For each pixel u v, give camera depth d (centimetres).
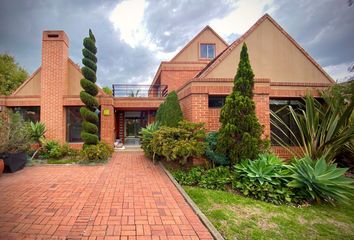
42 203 455
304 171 559
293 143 945
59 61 1221
